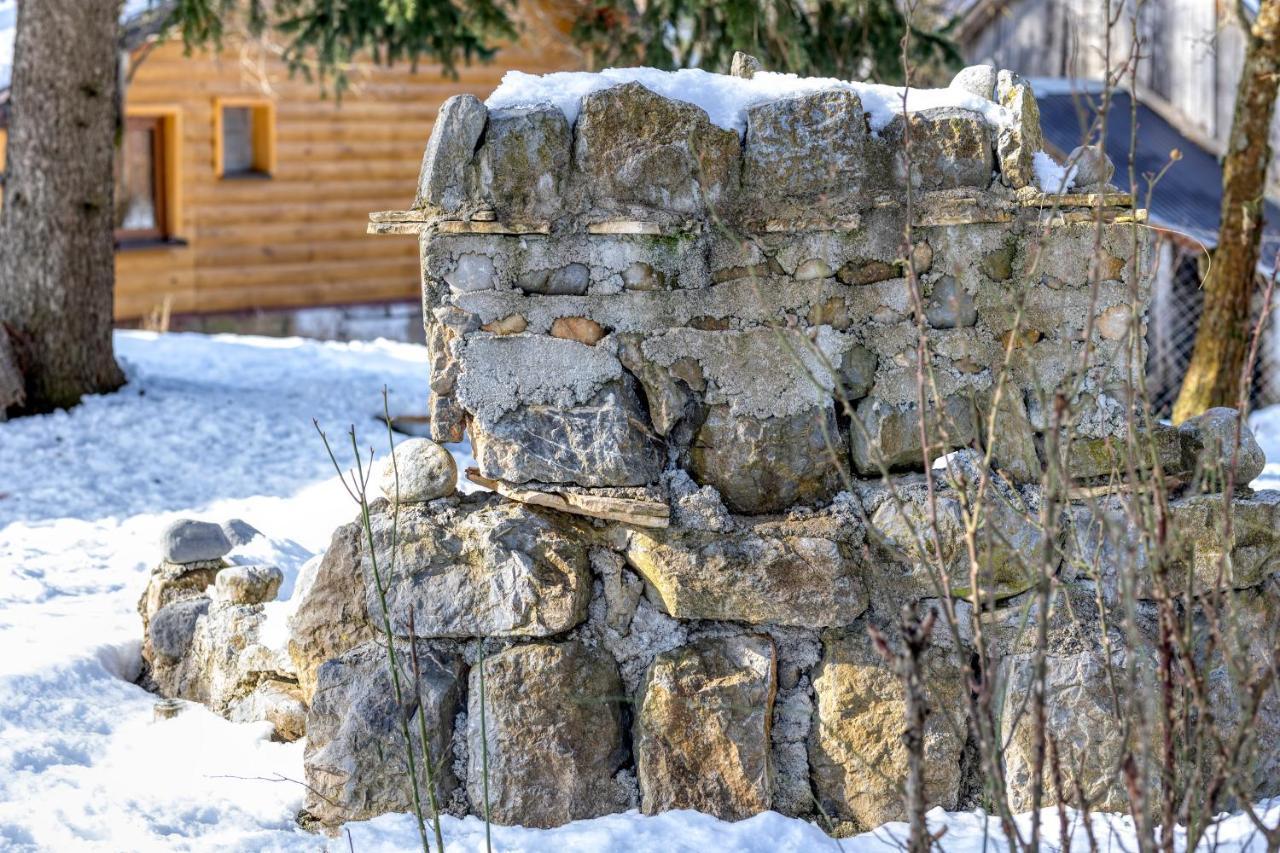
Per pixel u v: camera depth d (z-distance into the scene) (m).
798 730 4.06
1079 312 4.09
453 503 4.16
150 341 13.92
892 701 4.00
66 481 9.01
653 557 4.04
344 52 12.55
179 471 9.30
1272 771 4.03
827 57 11.56
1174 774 3.02
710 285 4.07
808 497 4.13
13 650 5.42
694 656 4.04
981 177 4.11
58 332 10.59
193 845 3.97
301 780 4.34
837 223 4.03
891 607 4.05
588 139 4.03
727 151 4.06
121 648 5.50
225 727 4.80
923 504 4.03
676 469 4.11
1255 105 9.78
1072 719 3.92
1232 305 10.04
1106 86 3.29
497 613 4.05
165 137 17.84
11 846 3.99
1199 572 4.03
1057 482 3.48
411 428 10.52
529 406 4.09
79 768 4.54
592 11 12.70
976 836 3.83
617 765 4.06
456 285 4.07
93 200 10.67
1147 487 3.44
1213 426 4.15
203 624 5.16
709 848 3.81
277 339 14.55
